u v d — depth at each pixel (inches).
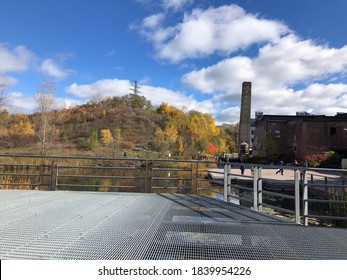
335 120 1266.0
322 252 116.6
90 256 104.9
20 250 109.7
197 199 245.0
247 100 1750.7
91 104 3351.4
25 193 258.2
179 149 1956.2
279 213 387.2
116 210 187.6
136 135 2605.8
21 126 1744.6
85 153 1649.9
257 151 1765.5
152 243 121.1
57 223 149.6
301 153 1307.8
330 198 436.8
